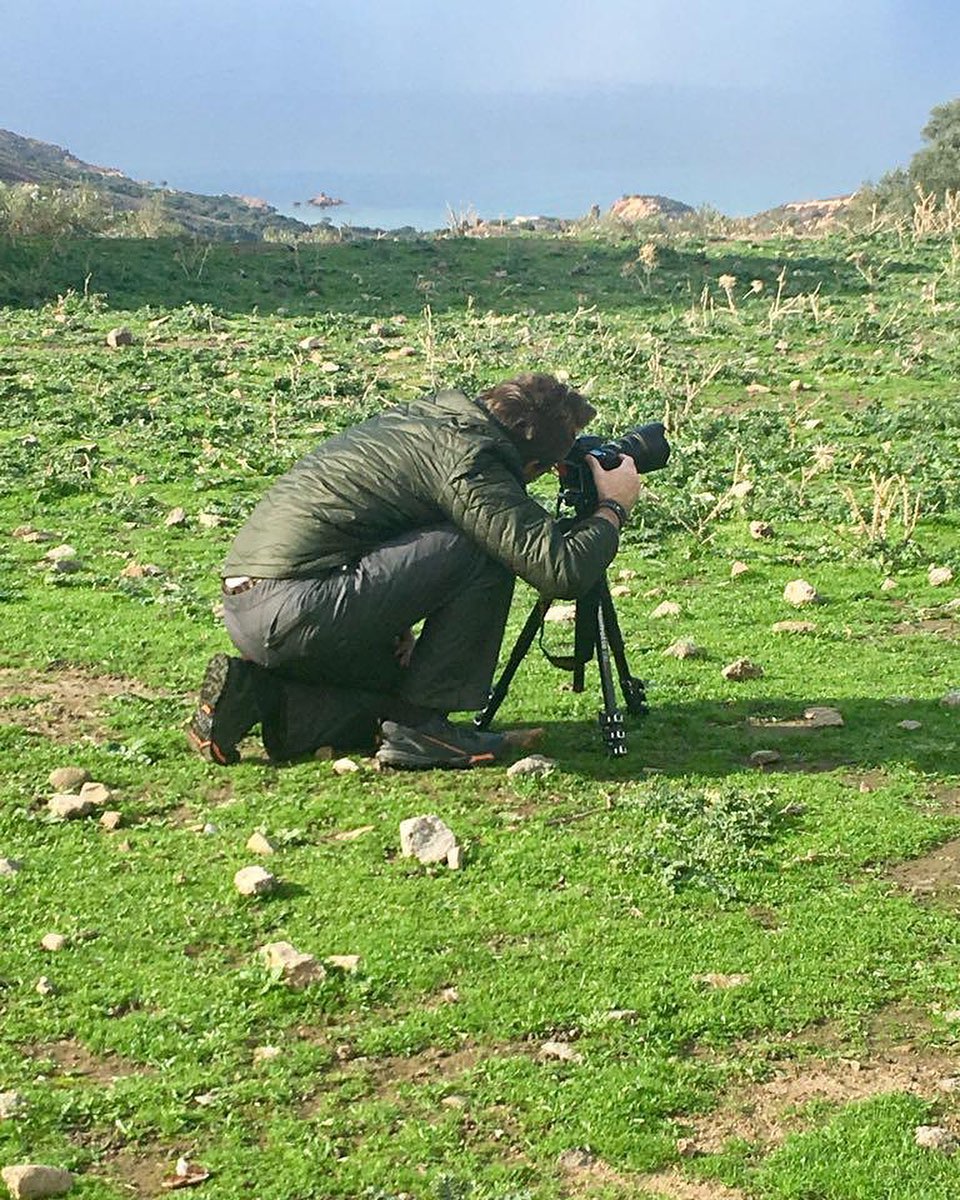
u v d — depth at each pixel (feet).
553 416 19.24
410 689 19.57
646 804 18.53
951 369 44.50
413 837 17.30
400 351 47.42
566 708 22.17
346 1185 11.96
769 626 26.37
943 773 19.77
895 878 17.08
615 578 29.07
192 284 57.21
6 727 20.80
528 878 16.81
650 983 14.71
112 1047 13.70
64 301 53.52
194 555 29.76
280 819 18.21
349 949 15.26
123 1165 12.23
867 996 14.58
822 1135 12.59
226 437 38.19
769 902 16.40
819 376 44.75
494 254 62.75
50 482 34.22
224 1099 12.97
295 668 19.38
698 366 45.60
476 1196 11.84
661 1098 13.05
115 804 18.58
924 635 25.71
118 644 24.56
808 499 33.68
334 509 18.97
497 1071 13.39
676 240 66.49
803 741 20.85
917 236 65.92
